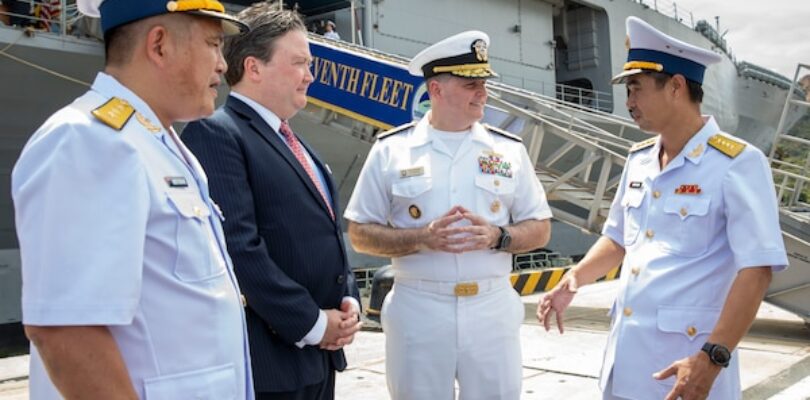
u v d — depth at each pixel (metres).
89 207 1.22
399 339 2.49
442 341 2.43
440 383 2.43
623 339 2.19
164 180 1.37
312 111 9.07
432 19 13.73
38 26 9.38
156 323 1.34
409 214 2.55
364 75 8.20
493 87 8.37
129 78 1.43
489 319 2.45
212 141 2.03
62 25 8.73
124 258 1.23
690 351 2.06
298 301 2.01
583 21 18.58
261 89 2.22
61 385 1.21
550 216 2.69
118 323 1.21
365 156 12.46
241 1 13.64
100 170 1.25
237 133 2.09
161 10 1.40
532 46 16.30
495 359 2.46
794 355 5.22
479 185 2.51
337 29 13.72
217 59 1.51
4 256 8.81
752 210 1.97
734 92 24.72
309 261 2.16
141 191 1.28
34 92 8.84
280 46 2.21
